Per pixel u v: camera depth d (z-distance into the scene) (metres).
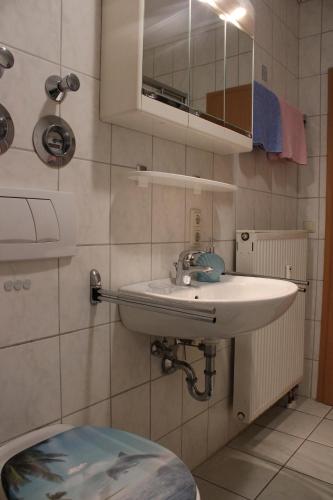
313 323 2.42
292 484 1.60
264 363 1.87
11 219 0.93
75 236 1.09
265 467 1.71
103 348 1.22
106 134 1.19
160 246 1.42
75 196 1.11
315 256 2.42
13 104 0.95
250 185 1.96
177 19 1.23
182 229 1.52
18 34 0.96
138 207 1.32
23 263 0.99
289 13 2.30
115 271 1.24
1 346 0.95
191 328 1.13
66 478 0.77
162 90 1.16
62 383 1.10
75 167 1.10
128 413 1.32
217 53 1.41
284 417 2.17
